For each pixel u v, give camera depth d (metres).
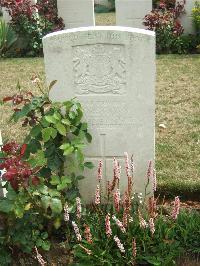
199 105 2.39
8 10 3.47
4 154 1.25
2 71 3.11
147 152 1.47
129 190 1.31
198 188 1.63
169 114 2.29
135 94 1.39
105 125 1.45
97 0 5.87
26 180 1.17
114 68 1.37
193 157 1.86
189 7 3.42
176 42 3.36
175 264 1.28
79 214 1.30
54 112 1.34
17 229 1.27
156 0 4.20
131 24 3.53
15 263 1.33
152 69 1.35
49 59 1.38
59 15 3.53
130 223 1.33
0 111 2.41
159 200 1.62
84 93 1.42
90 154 1.50
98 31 1.33
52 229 1.41
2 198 1.29
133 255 1.22
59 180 1.32
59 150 1.40
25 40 3.49
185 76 2.85
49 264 1.32
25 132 2.14
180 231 1.36
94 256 1.28
